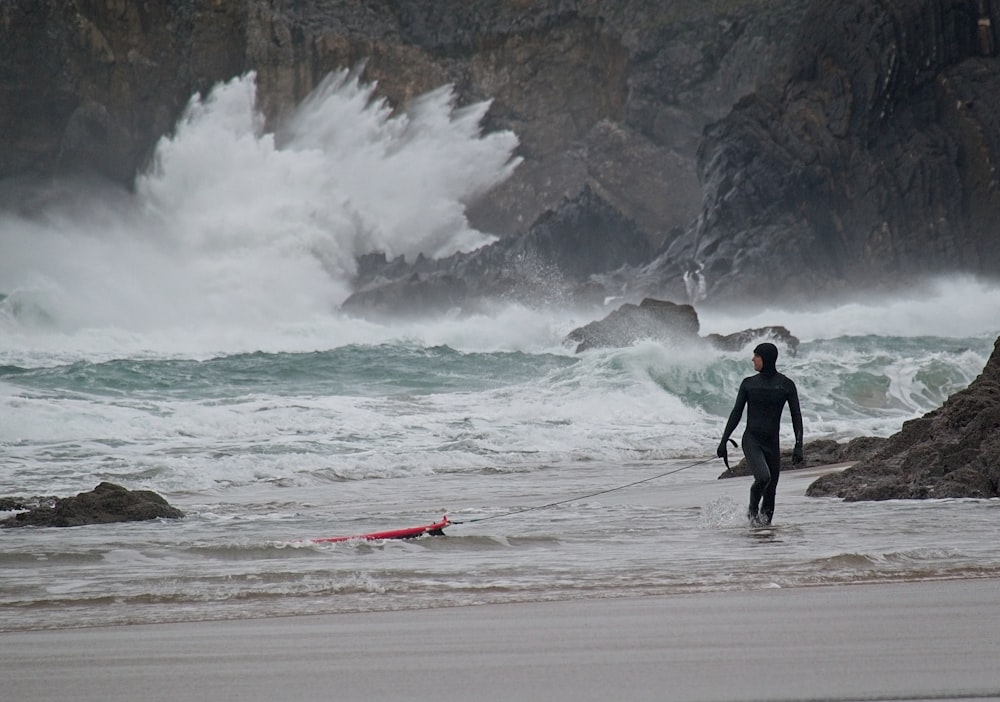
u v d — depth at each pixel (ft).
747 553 98.43
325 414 264.93
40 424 232.53
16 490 168.14
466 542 109.70
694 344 448.24
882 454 161.99
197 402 285.23
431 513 140.56
